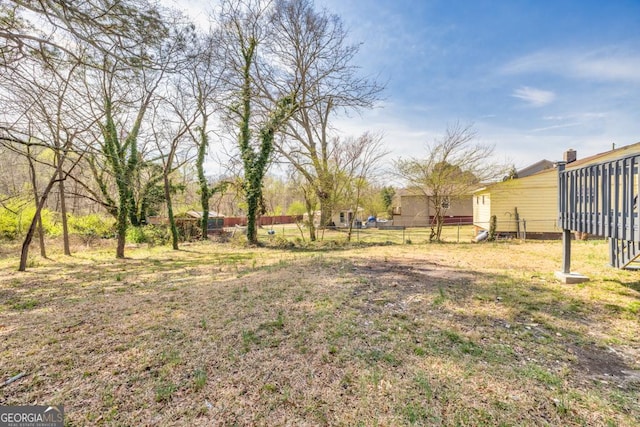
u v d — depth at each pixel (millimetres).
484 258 6949
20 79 5660
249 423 1704
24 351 2580
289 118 14297
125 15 4961
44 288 5285
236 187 14383
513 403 1851
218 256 9703
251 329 2982
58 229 14227
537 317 3262
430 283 4629
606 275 4945
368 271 5539
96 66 5645
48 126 7137
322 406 1843
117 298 4398
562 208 4820
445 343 2672
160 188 16719
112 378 2152
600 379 2139
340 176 13484
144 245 13477
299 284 4641
